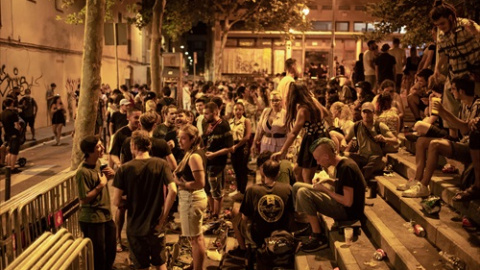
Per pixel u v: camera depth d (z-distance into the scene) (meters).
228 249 7.70
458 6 10.01
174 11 27.08
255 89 15.76
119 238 7.70
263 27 33.53
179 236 7.49
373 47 16.08
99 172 6.05
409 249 5.41
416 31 13.05
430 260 5.14
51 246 4.46
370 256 5.77
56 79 27.14
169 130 8.90
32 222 5.37
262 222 6.79
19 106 19.70
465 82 6.13
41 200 5.58
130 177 5.81
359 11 45.72
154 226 5.84
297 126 7.38
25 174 13.90
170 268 6.82
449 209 6.05
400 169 8.10
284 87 9.38
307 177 7.54
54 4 26.66
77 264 4.54
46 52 25.75
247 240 6.90
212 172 8.77
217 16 32.91
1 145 14.44
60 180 6.12
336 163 6.37
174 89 23.42
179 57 18.80
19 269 3.89
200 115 10.23
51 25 26.36
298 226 7.79
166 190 5.86
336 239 6.31
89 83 8.85
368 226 6.51
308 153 7.45
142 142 5.89
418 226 5.84
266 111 9.50
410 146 9.02
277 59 46.62
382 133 8.04
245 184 10.35
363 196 6.39
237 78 42.81
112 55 37.78
